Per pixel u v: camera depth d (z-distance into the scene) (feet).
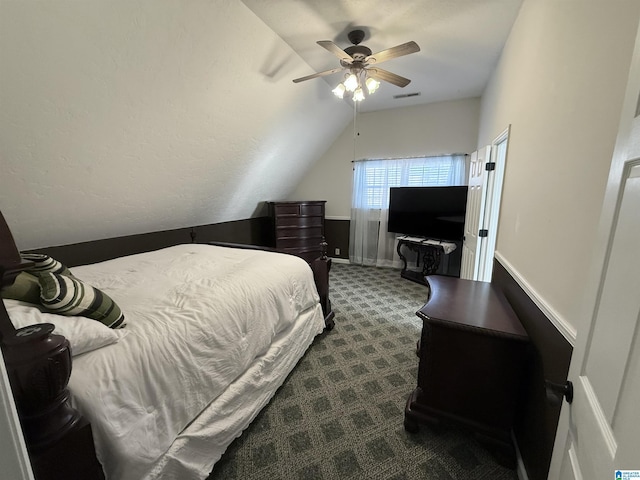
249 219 16.70
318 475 4.47
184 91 7.18
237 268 6.69
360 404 5.94
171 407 3.74
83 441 2.66
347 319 9.96
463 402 4.80
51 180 6.47
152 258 7.97
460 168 14.19
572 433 2.39
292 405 5.92
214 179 11.22
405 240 14.56
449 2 6.47
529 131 5.38
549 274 4.04
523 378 4.58
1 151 5.32
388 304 11.35
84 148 6.43
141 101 6.57
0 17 4.03
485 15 6.89
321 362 7.41
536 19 5.30
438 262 13.91
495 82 9.46
